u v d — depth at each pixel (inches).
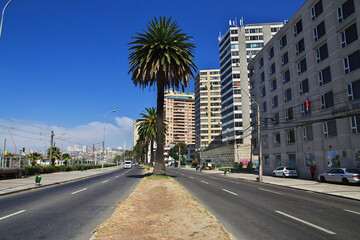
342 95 941.8
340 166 943.0
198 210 345.4
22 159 1280.8
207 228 255.1
